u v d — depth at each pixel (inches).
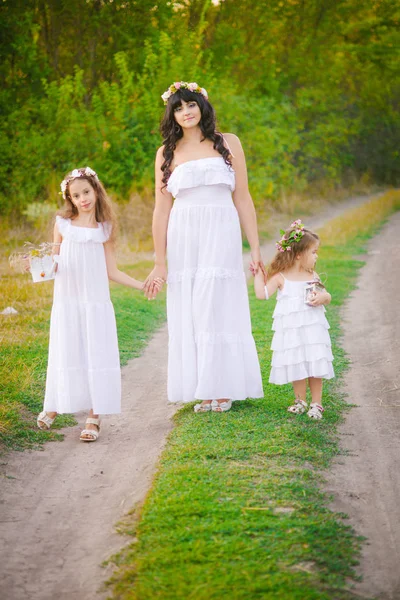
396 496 165.6
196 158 215.2
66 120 703.7
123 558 137.8
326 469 178.9
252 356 219.6
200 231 213.8
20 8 797.2
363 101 1389.0
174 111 215.2
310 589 124.6
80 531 152.9
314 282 217.0
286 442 191.3
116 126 702.5
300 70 1215.6
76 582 132.8
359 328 355.3
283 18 1244.5
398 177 1454.2
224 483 165.2
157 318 387.5
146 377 277.0
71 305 206.4
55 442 206.2
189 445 189.6
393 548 142.4
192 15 963.3
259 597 122.1
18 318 357.1
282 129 979.3
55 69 871.1
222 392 216.1
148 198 696.4
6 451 196.5
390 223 870.4
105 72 899.4
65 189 210.4
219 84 818.2
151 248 619.2
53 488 175.0
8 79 781.3
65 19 879.1
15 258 210.4
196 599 122.1
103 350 207.0
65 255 206.8
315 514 152.8
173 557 134.6
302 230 219.0
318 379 218.5
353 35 1318.9
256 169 828.0
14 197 671.1
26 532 153.0
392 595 126.2
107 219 210.7
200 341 214.1
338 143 1263.5
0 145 680.4
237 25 1162.0
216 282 212.8
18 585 132.6
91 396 205.6
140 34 879.7
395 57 1309.1
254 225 225.5
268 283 220.2
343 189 1259.2
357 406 233.1
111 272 214.1
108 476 181.2
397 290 452.8
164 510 152.9
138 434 211.2
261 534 142.5
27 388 247.4
